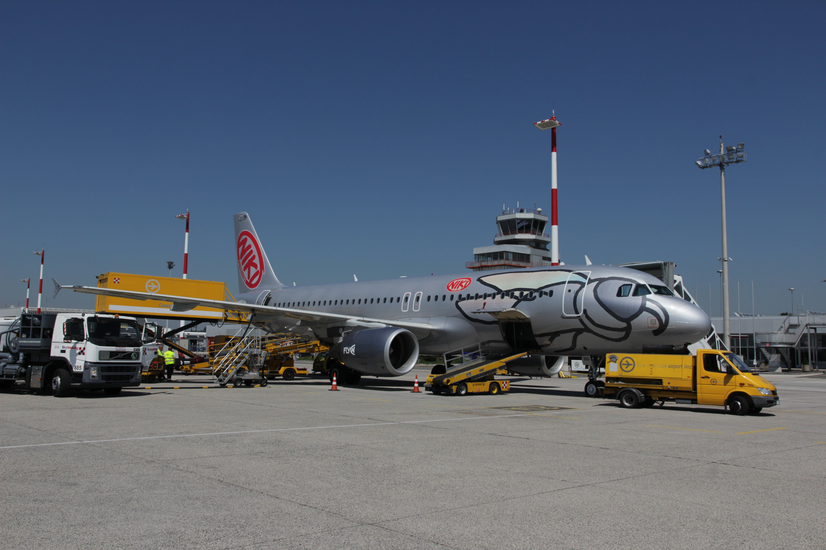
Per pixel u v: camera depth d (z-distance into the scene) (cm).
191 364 3631
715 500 720
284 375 3328
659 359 1797
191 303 2459
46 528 586
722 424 1455
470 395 2234
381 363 2394
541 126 3694
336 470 859
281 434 1188
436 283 2761
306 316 2680
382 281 3080
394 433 1216
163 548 533
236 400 1916
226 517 628
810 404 2131
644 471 879
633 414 1644
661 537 578
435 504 686
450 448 1046
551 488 768
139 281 3234
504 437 1182
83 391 2130
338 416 1499
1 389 2208
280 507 668
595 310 2153
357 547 541
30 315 2027
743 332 6506
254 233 3919
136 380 1970
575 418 1527
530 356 2512
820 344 6219
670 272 3338
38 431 1198
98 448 1016
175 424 1320
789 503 710
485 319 2452
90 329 1872
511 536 576
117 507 660
